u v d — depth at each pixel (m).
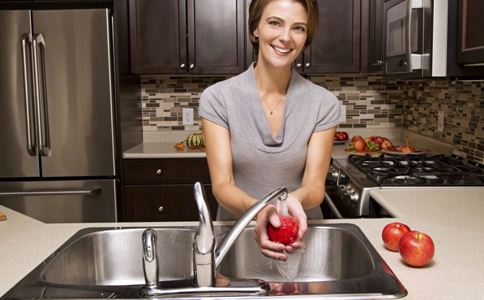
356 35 3.41
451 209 1.72
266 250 1.16
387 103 3.80
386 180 2.21
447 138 2.99
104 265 1.42
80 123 3.22
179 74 3.45
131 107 3.51
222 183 1.47
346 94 3.79
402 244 1.16
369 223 1.52
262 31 1.36
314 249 1.42
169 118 3.82
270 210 1.17
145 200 3.28
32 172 3.25
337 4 3.39
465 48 1.94
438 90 3.11
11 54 3.16
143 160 3.25
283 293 0.97
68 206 3.27
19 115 3.21
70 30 3.16
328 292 0.97
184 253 1.43
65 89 3.20
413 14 2.22
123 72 3.31
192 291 1.00
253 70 1.52
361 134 3.83
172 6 3.38
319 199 1.43
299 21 1.31
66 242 1.33
